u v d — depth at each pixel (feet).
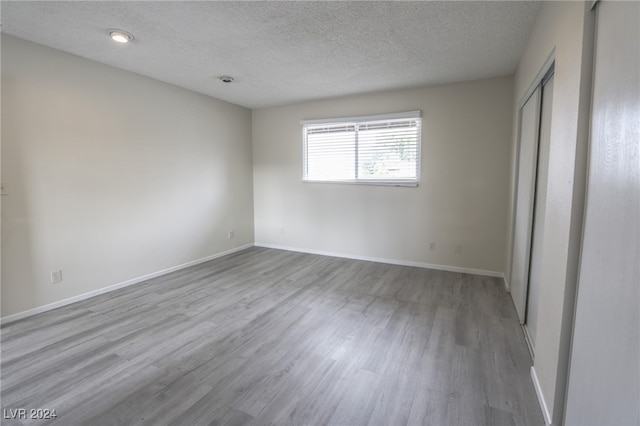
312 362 6.83
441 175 13.20
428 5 6.94
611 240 3.39
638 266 2.81
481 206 12.62
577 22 4.34
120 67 10.87
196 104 14.07
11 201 8.57
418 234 13.93
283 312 9.36
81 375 6.35
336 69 11.02
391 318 8.94
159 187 12.63
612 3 3.52
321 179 16.01
